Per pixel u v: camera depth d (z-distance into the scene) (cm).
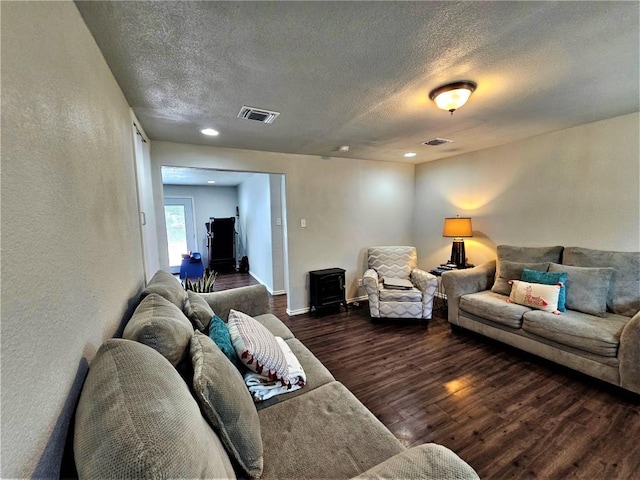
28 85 66
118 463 53
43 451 62
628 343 192
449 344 290
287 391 141
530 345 249
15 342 55
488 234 366
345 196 419
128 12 108
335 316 382
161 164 299
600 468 145
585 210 278
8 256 54
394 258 405
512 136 309
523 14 117
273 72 160
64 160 84
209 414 90
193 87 175
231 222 710
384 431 114
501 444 161
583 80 179
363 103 207
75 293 84
